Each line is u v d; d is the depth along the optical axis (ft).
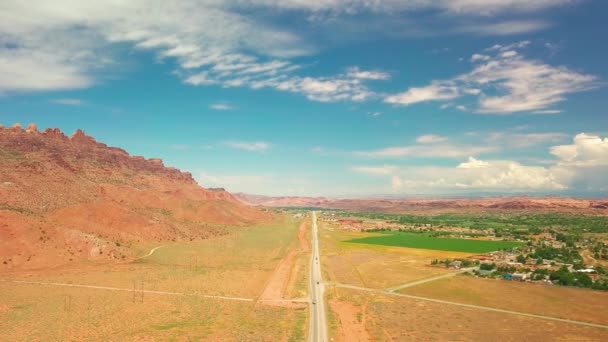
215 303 343.87
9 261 434.30
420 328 290.35
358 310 334.65
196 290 383.65
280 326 290.35
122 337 258.78
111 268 459.32
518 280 445.78
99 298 341.41
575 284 419.54
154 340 255.91
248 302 353.72
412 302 359.66
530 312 330.54
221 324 290.35
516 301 362.74
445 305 350.02
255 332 276.21
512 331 285.43
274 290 399.44
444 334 278.26
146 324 284.82
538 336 276.41
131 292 364.79
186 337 262.67
